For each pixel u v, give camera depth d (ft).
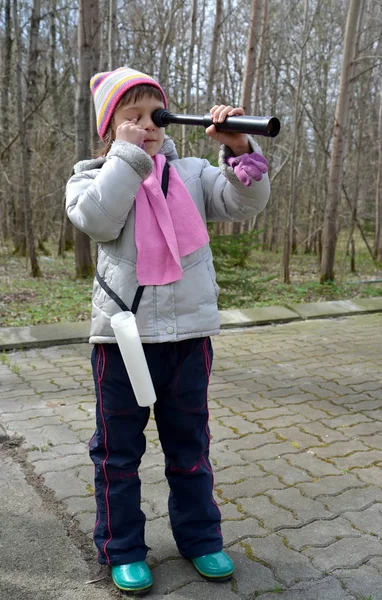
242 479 8.50
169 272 5.59
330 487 8.29
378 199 42.55
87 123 28.19
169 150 6.12
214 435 10.21
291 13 40.63
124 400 5.82
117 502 5.96
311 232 50.62
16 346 16.42
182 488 6.21
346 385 13.46
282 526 7.22
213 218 6.35
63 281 29.71
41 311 21.35
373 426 10.80
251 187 5.62
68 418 10.87
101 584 6.05
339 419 11.16
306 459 9.26
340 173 28.53
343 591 5.96
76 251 30.78
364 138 54.19
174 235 5.59
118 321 5.25
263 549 6.72
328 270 29.07
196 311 5.76
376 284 30.07
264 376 14.15
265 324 20.52
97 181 5.28
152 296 5.59
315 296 26.55
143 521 6.18
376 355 16.30
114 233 5.48
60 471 8.60
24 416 10.96
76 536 6.91
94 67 27.99
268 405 11.94
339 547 6.77
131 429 5.94
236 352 16.55
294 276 34.22
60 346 16.84
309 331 19.47
